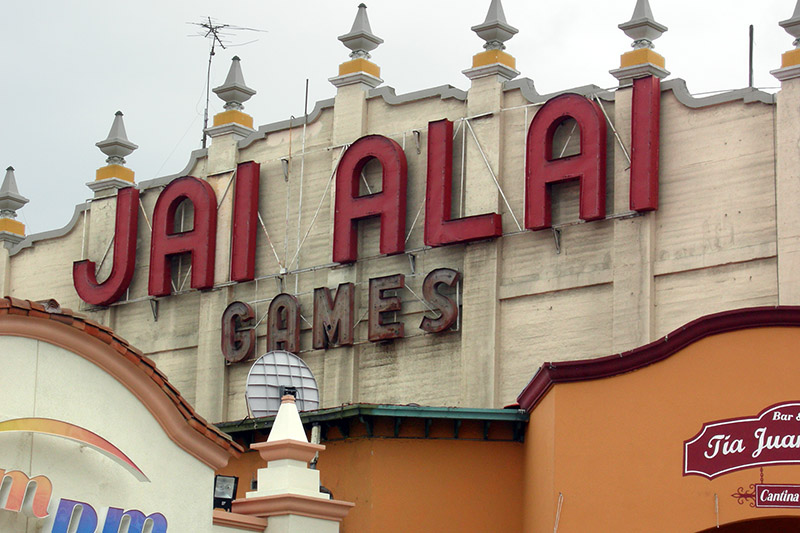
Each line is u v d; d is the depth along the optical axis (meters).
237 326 55.09
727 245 45.28
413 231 51.69
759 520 33.91
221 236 56.41
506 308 49.12
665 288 46.16
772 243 44.50
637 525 34.22
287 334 53.56
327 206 54.16
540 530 36.72
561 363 35.81
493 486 39.09
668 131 47.09
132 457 30.47
